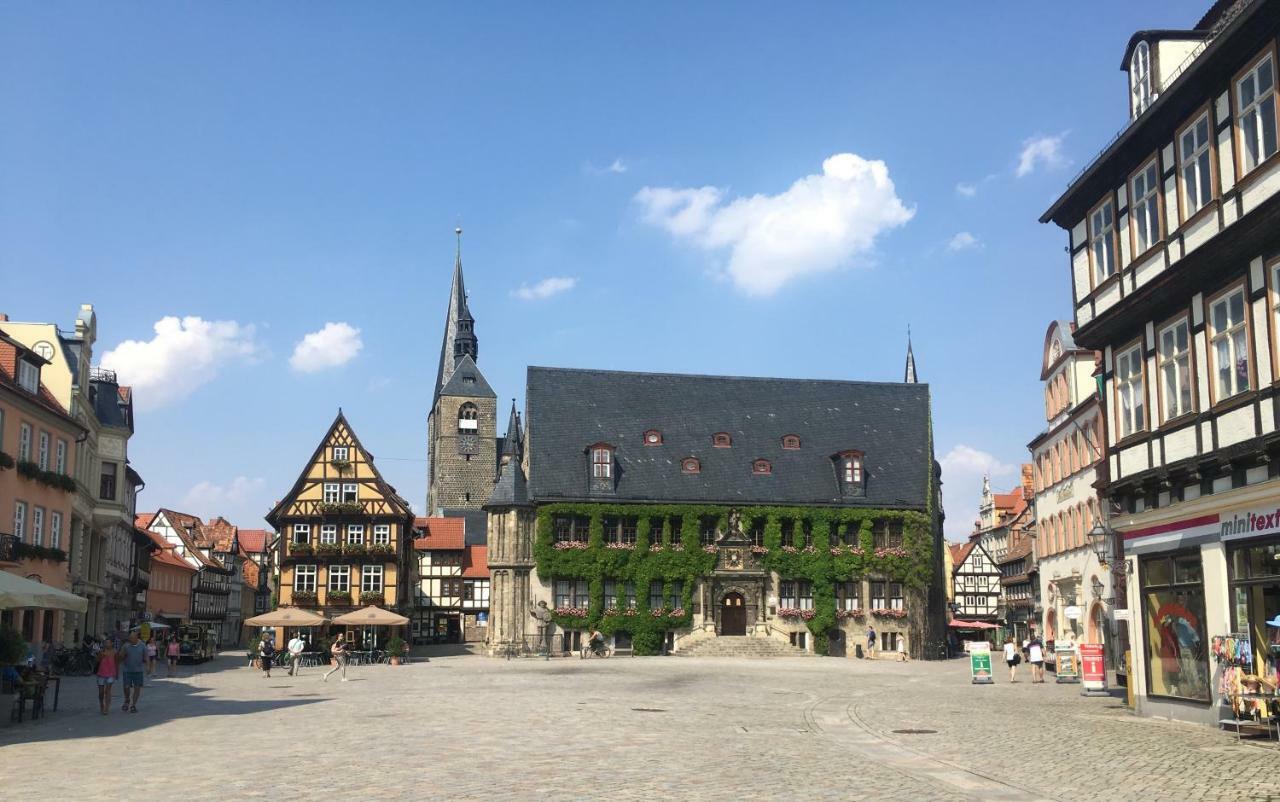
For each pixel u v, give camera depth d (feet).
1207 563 77.15
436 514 473.67
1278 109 67.62
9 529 148.77
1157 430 84.28
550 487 245.45
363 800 45.42
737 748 64.08
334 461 245.45
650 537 246.27
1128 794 47.98
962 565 379.76
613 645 240.32
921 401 282.97
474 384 474.90
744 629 247.29
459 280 522.06
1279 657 68.80
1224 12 84.58
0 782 50.70
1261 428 70.28
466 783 49.98
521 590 241.35
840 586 252.62
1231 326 74.23
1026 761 58.85
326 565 240.94
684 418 266.36
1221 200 74.28
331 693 114.32
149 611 290.15
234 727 76.84
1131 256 88.22
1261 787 49.60
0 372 148.36
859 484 260.01
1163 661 84.69
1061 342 177.68
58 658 155.12
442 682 134.00
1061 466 181.37
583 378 265.95
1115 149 88.07
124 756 60.18
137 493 257.96
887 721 83.10
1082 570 167.22
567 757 59.36
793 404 276.62
